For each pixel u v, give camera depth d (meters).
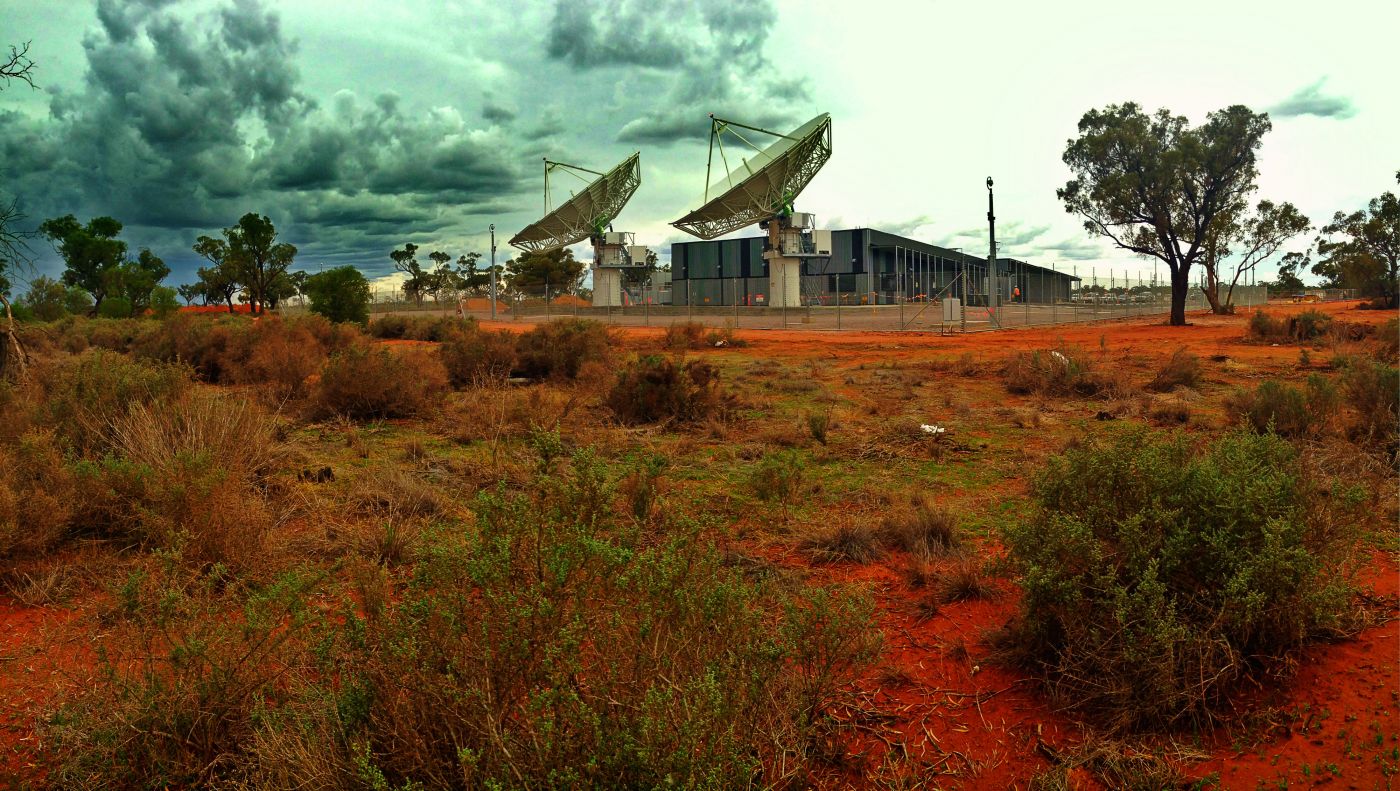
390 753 2.63
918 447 9.88
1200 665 3.60
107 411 8.52
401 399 12.71
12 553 5.45
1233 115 37.88
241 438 8.07
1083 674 3.83
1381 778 3.18
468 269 117.81
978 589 5.21
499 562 2.77
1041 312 64.06
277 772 2.78
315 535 6.16
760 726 3.07
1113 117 39.88
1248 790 3.18
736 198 64.56
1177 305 40.97
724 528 6.41
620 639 2.75
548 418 11.48
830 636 3.43
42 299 41.56
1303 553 3.81
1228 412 11.21
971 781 3.31
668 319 59.47
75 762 3.10
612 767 2.34
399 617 2.84
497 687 2.64
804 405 14.00
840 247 91.00
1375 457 8.29
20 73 12.62
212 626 3.72
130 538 5.89
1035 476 4.64
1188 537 3.96
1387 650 4.17
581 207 71.94
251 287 69.00
